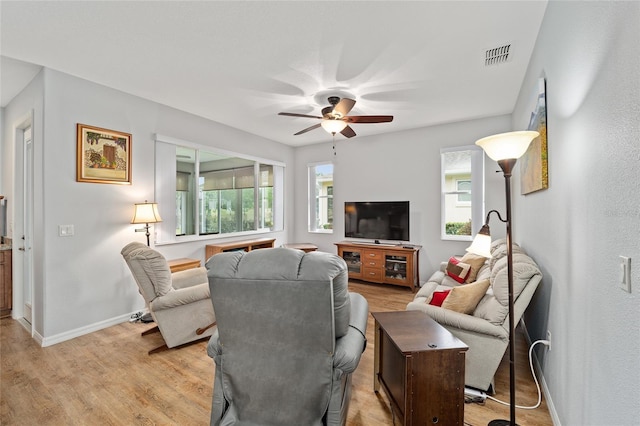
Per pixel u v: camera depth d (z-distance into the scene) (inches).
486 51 97.9
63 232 113.2
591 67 48.1
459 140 177.0
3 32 87.7
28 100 121.0
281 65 107.4
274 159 226.5
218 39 91.6
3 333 119.1
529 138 60.1
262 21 82.9
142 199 139.6
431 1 75.1
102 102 124.6
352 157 217.8
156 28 86.2
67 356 100.0
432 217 187.3
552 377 71.7
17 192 134.4
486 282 85.8
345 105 115.3
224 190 187.8
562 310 64.7
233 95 135.0
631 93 35.1
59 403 75.9
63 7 76.9
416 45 94.4
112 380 86.0
